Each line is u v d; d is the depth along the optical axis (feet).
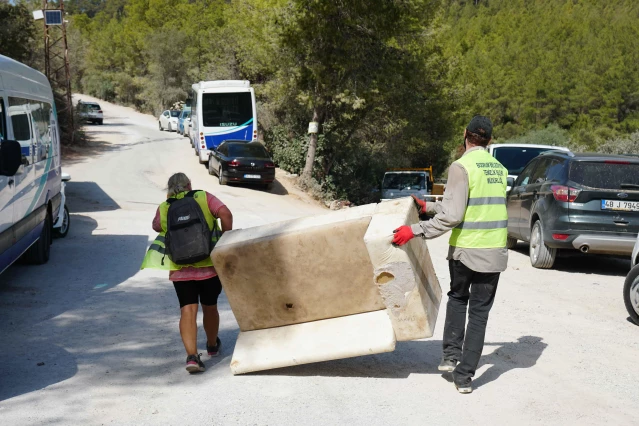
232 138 94.68
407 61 97.50
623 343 21.07
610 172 33.68
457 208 15.42
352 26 90.43
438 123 135.85
